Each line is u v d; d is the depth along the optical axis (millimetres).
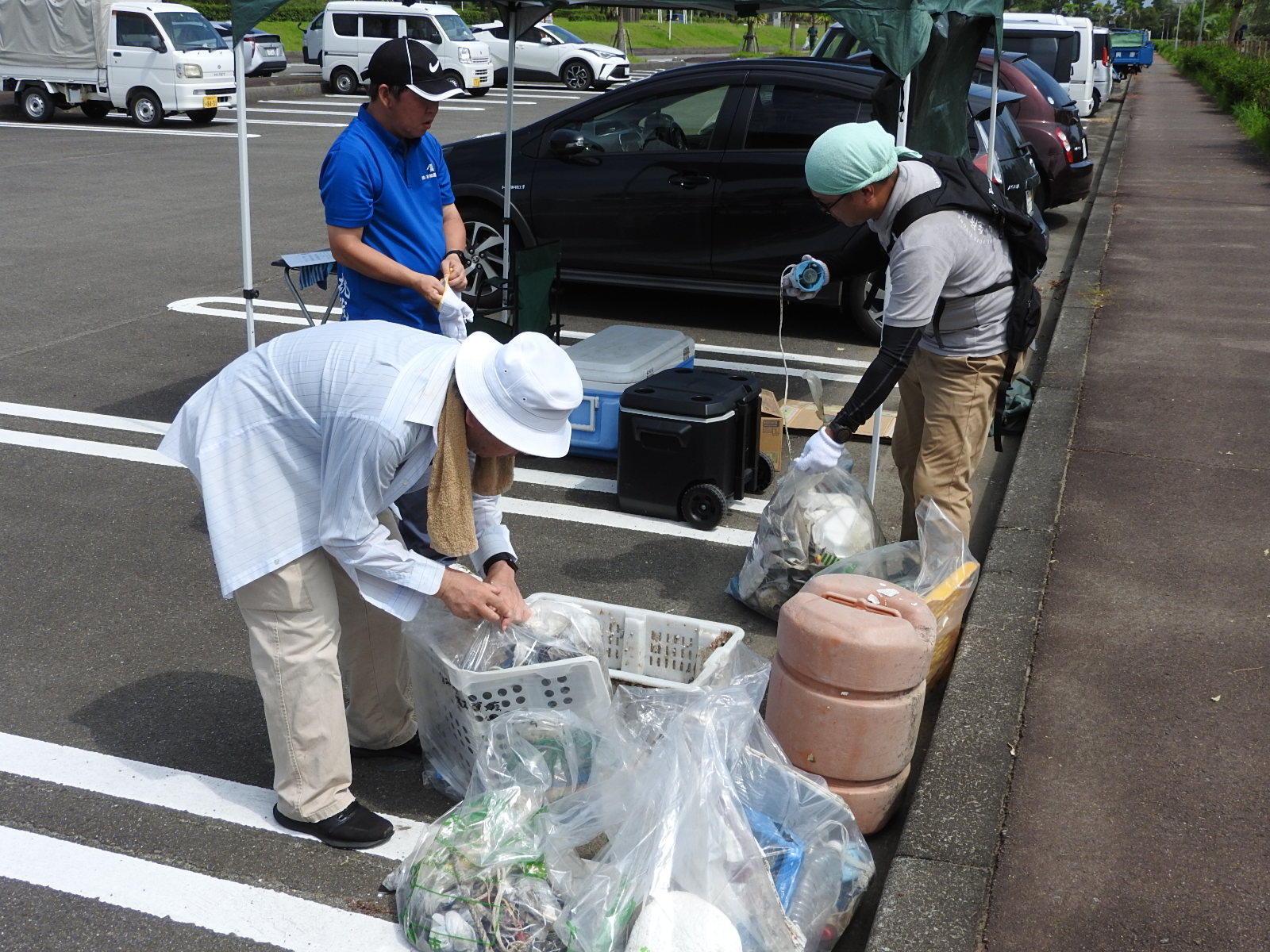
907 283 3336
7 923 2605
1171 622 3910
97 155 15992
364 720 3213
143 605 4156
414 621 2953
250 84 24719
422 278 3902
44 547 4582
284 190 13414
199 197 12891
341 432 2486
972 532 5016
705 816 2383
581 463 5641
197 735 3387
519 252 5656
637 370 5387
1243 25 48469
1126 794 2998
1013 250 3598
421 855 2568
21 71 19812
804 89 7242
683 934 2195
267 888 2738
